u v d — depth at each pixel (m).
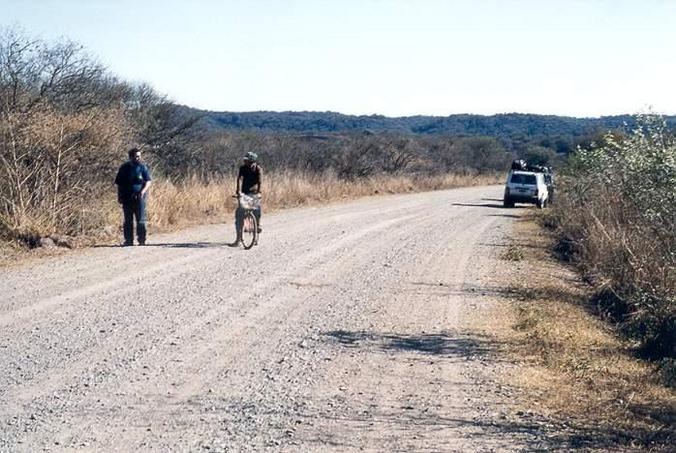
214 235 23.25
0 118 21.03
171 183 29.00
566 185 31.36
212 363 10.30
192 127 37.53
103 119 22.47
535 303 15.44
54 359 10.21
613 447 7.85
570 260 22.72
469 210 40.59
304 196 39.50
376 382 9.73
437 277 17.81
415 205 41.94
